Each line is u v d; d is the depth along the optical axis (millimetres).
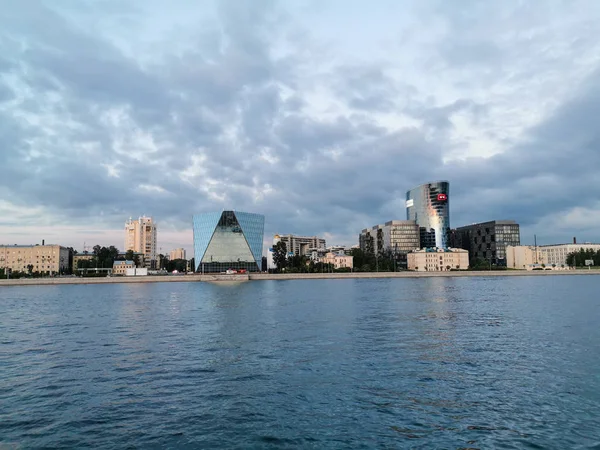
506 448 23266
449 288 157750
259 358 42625
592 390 31906
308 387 33188
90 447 23656
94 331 61906
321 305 96562
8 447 23719
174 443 24109
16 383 34844
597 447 23250
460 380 34625
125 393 32156
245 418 27391
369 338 52781
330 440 24422
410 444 23859
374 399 30500
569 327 60375
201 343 50906
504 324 63781
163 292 156875
